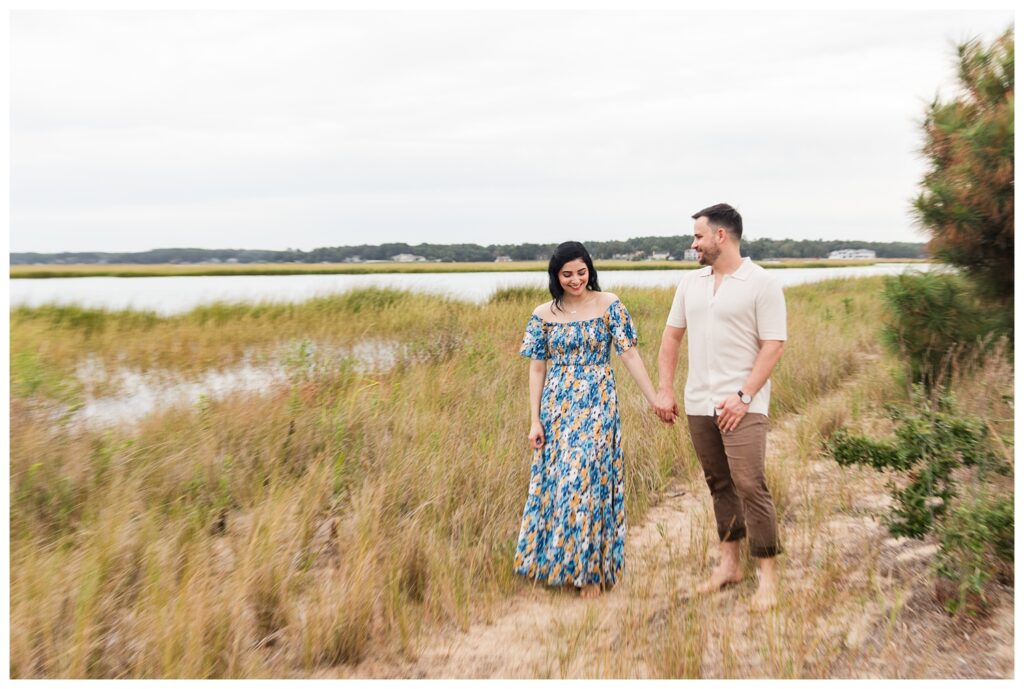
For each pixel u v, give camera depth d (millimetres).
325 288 19547
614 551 3871
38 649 3078
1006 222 6312
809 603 3285
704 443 3676
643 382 3924
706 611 3387
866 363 9469
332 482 4863
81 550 3961
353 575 3477
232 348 12102
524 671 3033
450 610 3541
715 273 3621
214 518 4570
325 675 3061
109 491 4715
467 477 4789
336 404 6551
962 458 3834
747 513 3527
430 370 8250
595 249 90500
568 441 3900
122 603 3529
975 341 6828
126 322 14750
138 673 2963
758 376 3426
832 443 4137
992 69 6531
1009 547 3348
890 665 2865
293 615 3379
